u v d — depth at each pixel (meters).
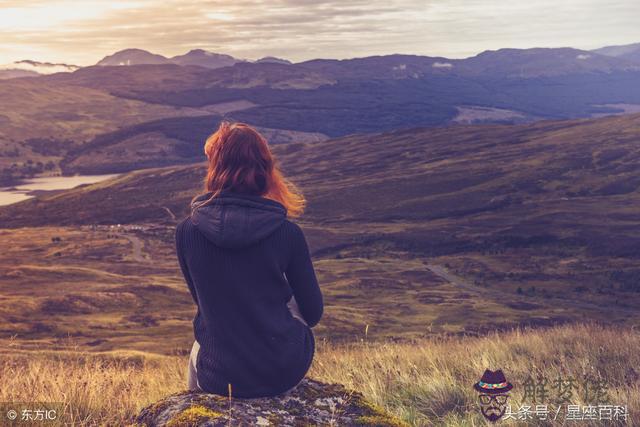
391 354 8.03
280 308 2.85
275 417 2.62
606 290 155.62
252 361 2.73
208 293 2.73
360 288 160.00
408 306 139.25
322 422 2.66
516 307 140.88
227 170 2.79
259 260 2.71
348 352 9.10
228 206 2.74
